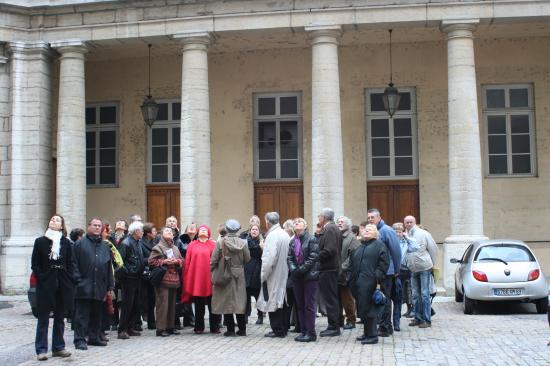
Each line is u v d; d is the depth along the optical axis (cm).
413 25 1786
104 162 2309
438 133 2130
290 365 886
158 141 2273
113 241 1198
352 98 2170
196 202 1795
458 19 1736
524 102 2136
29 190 1908
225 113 2230
